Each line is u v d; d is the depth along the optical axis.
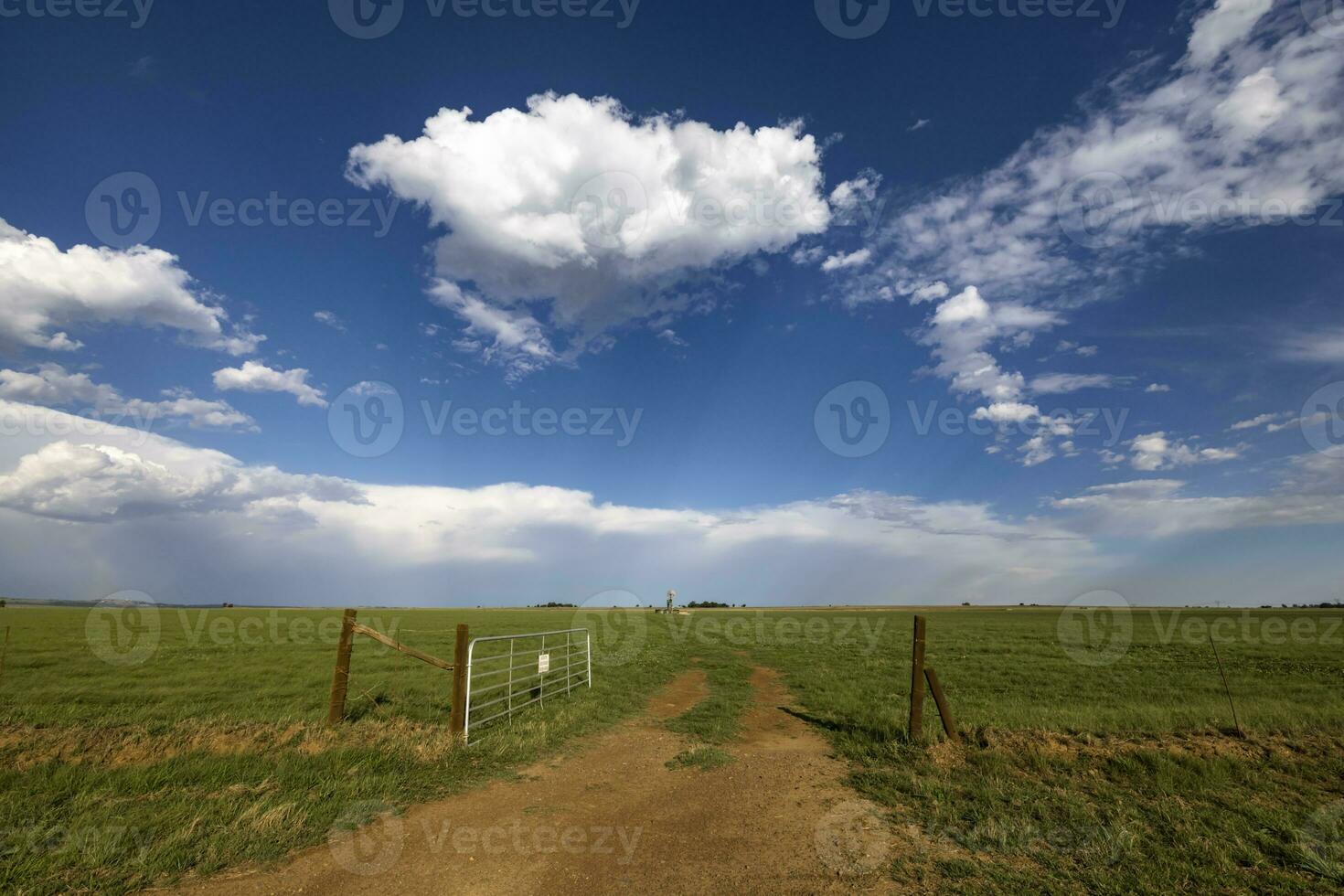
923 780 8.46
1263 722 10.69
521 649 29.02
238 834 5.94
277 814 6.37
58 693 15.34
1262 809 6.99
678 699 16.41
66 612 71.25
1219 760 8.59
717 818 7.11
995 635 41.88
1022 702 14.70
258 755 8.65
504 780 8.41
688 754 10.05
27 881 4.91
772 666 25.34
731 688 18.42
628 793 8.09
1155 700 15.24
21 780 7.35
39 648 26.27
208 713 12.80
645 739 11.31
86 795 6.95
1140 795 7.67
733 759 9.90
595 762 9.62
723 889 5.33
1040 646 32.31
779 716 13.91
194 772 7.82
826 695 16.52
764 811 7.36
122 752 8.88
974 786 8.08
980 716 12.39
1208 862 5.79
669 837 6.53
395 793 7.52
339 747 9.05
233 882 5.15
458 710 10.18
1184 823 6.68
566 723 11.91
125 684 17.22
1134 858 5.88
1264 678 19.75
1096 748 9.42
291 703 14.01
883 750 10.14
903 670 22.50
